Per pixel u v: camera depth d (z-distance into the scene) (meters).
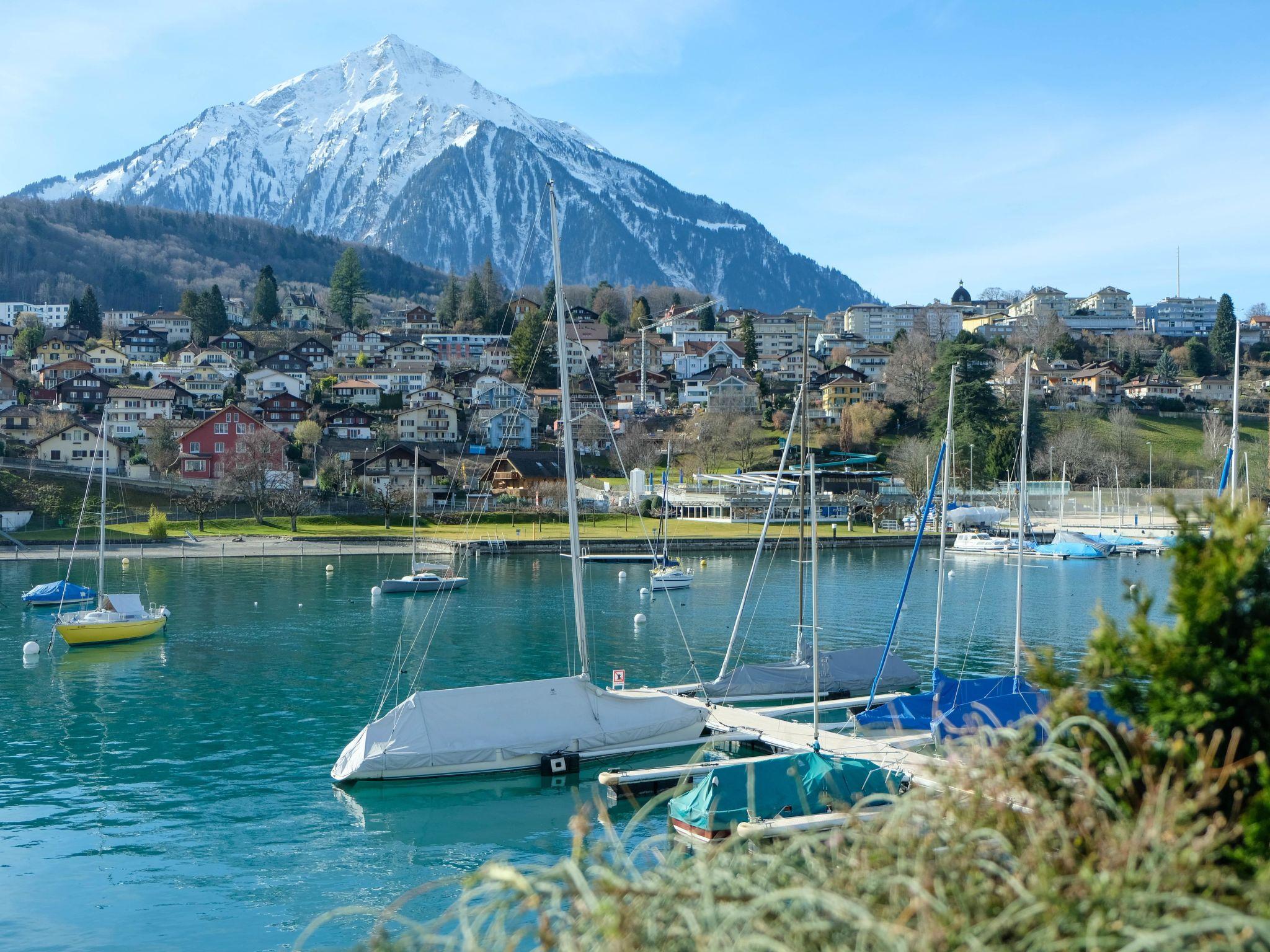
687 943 10.16
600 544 126.94
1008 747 12.42
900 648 65.94
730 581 105.06
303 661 62.22
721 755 39.59
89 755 42.34
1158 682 11.49
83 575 104.56
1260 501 12.18
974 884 10.30
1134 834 9.75
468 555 123.06
